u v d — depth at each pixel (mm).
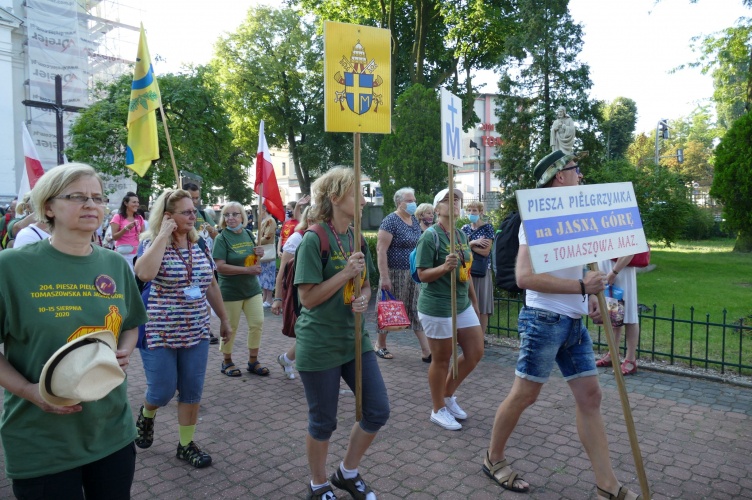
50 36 29453
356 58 3139
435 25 24031
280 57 33906
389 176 17516
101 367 1883
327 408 3062
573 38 16781
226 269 5473
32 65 29125
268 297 9969
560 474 3574
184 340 3680
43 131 29328
